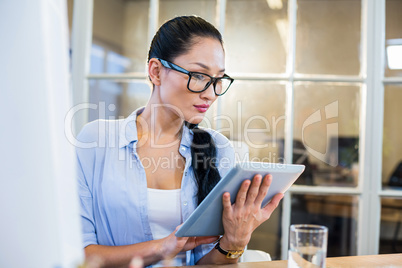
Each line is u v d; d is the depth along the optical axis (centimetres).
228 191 98
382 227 230
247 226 105
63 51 54
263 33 232
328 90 232
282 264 105
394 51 230
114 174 131
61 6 54
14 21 51
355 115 231
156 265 114
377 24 229
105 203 129
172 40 128
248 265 104
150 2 232
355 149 231
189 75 124
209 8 232
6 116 51
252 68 232
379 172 230
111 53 233
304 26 232
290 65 231
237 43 232
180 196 133
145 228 130
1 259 54
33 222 52
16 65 51
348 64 232
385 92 230
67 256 53
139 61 232
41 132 51
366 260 110
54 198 52
